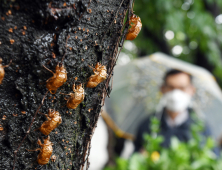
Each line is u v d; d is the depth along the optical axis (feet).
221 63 9.10
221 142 9.02
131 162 4.33
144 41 10.51
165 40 10.86
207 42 8.82
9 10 2.29
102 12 2.43
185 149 4.60
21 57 2.34
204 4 9.03
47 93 2.41
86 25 2.41
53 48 2.37
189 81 7.48
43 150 2.41
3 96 2.36
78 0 2.34
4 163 2.39
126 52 11.75
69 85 2.46
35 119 2.41
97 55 2.51
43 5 2.31
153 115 7.63
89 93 2.56
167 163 4.25
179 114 7.12
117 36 2.53
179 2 8.33
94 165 8.59
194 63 11.32
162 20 8.25
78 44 2.41
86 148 2.61
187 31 8.64
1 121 2.37
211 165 4.28
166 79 7.48
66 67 2.41
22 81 2.37
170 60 7.66
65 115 2.50
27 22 2.32
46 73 2.38
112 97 9.10
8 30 2.31
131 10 2.57
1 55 2.32
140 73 8.61
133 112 9.42
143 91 9.00
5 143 2.39
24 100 2.38
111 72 2.59
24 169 2.42
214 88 7.85
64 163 2.54
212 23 8.23
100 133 9.15
